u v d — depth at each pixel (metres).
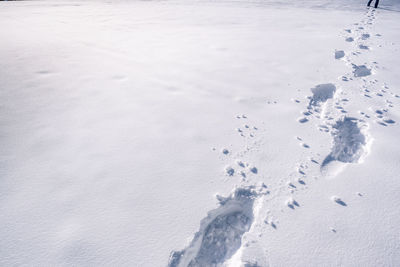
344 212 1.53
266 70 3.88
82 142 2.17
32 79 3.38
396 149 2.06
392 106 2.73
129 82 3.39
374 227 1.43
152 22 7.47
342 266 1.24
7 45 4.92
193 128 2.41
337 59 4.31
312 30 6.52
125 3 11.43
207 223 1.54
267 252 1.31
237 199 1.69
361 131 2.35
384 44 5.12
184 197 1.65
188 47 5.05
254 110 2.74
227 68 3.96
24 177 1.78
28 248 1.33
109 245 1.35
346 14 8.84
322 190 1.69
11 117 2.49
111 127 2.40
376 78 3.46
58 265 1.26
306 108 2.78
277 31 6.46
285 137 2.28
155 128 2.40
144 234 1.41
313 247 1.33
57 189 1.69
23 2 11.38
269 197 1.65
